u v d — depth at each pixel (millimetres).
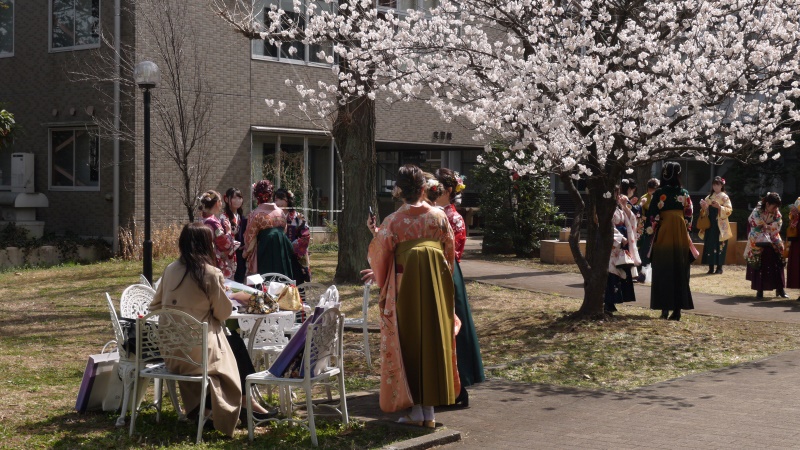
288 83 13133
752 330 10500
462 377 6844
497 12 10430
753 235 13477
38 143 19922
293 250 10508
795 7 10438
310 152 22016
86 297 13430
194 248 6227
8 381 7785
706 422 6316
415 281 6148
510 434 6086
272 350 6863
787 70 10453
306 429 6164
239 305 6879
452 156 27469
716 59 10422
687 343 9664
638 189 21469
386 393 6176
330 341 6137
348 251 14492
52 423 6352
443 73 11008
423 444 5750
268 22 19844
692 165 27328
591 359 8844
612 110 10078
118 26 18203
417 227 6211
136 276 15609
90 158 19266
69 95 19344
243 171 20297
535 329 10578
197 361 6004
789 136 10453
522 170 9906
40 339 10086
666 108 9648
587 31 9602
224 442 5895
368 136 14461
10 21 20406
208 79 19453
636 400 7102
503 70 10406
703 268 18078
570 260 18438
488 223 20500
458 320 6652
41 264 17531
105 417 6531
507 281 15430
